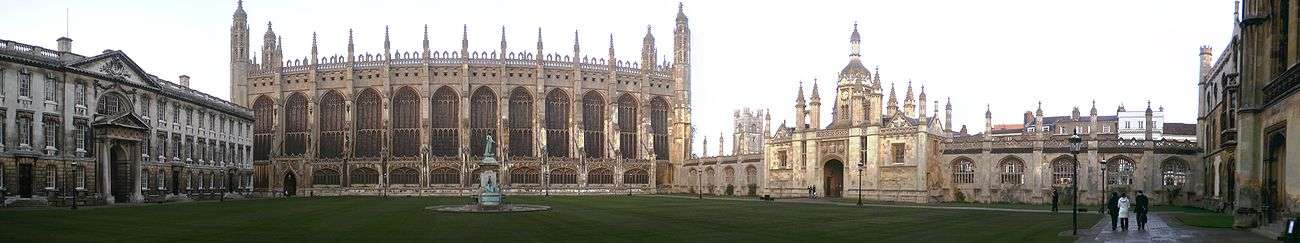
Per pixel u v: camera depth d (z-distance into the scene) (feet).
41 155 225.15
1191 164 266.57
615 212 180.14
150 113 273.75
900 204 245.04
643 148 440.86
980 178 289.33
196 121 308.60
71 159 235.81
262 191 407.23
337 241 105.60
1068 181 272.51
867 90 333.01
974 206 231.30
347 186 399.24
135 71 269.44
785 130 350.84
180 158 293.23
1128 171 266.57
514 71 425.28
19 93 219.82
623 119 445.78
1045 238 111.96
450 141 420.36
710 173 413.59
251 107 431.84
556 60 433.07
